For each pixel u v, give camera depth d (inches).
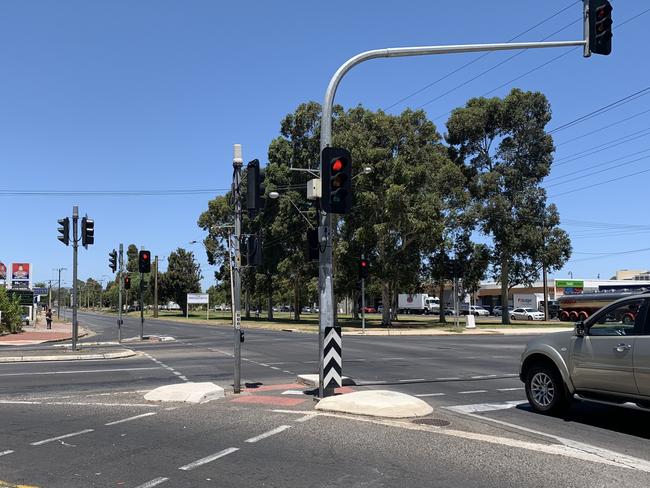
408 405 360.8
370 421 344.2
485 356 810.8
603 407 393.1
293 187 2021.4
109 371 632.4
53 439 307.0
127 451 280.7
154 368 662.5
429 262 2006.6
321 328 423.8
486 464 254.7
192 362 733.3
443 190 1820.9
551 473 241.3
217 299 5255.9
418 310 3644.2
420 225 1608.0
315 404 403.2
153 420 355.3
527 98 1963.6
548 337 374.3
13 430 330.0
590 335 344.2
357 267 1731.1
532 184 1951.3
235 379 465.7
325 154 414.0
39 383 536.4
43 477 239.5
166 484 229.6
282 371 631.8
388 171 1670.8
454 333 1501.0
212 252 2790.4
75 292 890.1
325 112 434.9
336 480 233.6
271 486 226.7
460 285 2203.5
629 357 315.9
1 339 1246.3
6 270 2568.9
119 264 1277.1
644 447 285.0
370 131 1749.5
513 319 2810.0
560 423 342.0
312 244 431.2
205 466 254.2
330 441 297.4
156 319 3009.4
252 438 305.3
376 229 1633.9
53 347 986.1
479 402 419.5
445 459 262.8
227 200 2719.0
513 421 347.9
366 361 735.7
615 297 1348.4
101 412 383.9
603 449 280.1
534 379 377.4
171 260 3659.0
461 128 1985.7
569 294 1492.4
